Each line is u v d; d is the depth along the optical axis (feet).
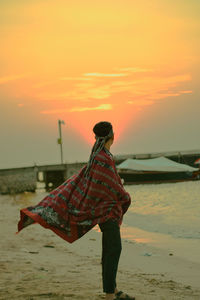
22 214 14.80
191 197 122.93
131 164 190.70
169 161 199.31
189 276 25.21
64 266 24.61
